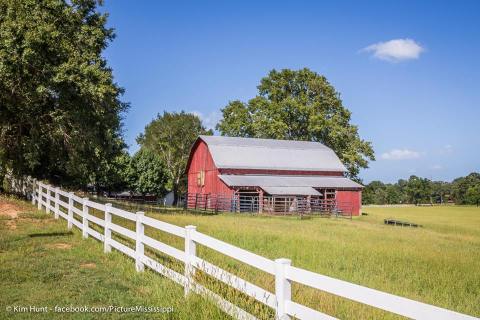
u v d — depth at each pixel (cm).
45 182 2469
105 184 7081
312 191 4794
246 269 1007
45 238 1372
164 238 1392
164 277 896
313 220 3609
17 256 1099
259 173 5147
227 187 4722
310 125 6444
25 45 2200
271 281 886
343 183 5244
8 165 2755
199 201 5319
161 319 678
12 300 759
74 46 2606
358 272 1155
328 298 774
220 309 643
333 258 1351
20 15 2317
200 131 8869
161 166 7994
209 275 717
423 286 1095
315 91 6912
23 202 2338
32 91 2378
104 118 2773
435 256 1609
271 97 7019
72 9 2628
